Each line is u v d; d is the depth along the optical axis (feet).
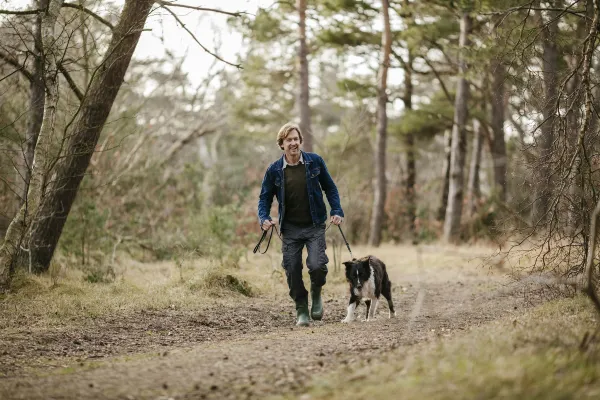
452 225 71.87
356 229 84.23
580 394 11.08
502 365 12.34
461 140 73.20
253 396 13.32
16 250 28.55
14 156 37.01
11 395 13.92
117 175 50.93
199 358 17.29
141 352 19.47
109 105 33.12
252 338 21.33
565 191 23.70
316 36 77.82
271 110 91.86
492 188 69.10
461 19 61.67
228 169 91.25
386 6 72.74
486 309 27.37
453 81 87.86
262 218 24.36
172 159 78.33
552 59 32.94
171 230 52.13
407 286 39.47
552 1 28.91
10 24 30.48
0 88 37.22
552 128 24.50
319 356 16.87
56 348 19.86
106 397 13.69
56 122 37.70
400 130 87.76
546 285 25.03
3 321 23.32
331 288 37.93
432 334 19.89
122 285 31.73
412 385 12.00
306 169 24.14
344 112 99.50
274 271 38.86
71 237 39.75
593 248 15.16
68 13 34.63
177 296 30.42
